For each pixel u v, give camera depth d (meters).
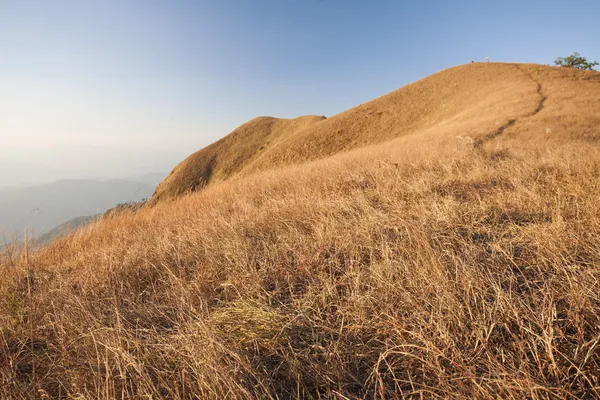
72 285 2.92
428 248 2.27
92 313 2.22
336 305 1.96
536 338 1.46
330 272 2.27
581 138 13.17
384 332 1.67
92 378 1.69
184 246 3.45
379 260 2.41
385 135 35.53
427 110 36.09
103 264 3.22
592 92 21.61
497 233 2.55
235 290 2.35
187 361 1.64
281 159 38.38
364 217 3.18
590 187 3.20
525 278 1.85
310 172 7.86
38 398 1.65
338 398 1.40
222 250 3.05
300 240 2.94
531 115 18.48
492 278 1.84
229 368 1.50
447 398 1.26
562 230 2.28
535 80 29.61
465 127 19.39
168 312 2.21
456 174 5.09
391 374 1.50
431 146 11.08
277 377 1.58
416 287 1.93
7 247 3.67
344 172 6.61
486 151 7.51
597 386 1.22
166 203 7.70
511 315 1.58
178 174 53.88
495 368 1.34
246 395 1.37
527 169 4.51
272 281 2.41
